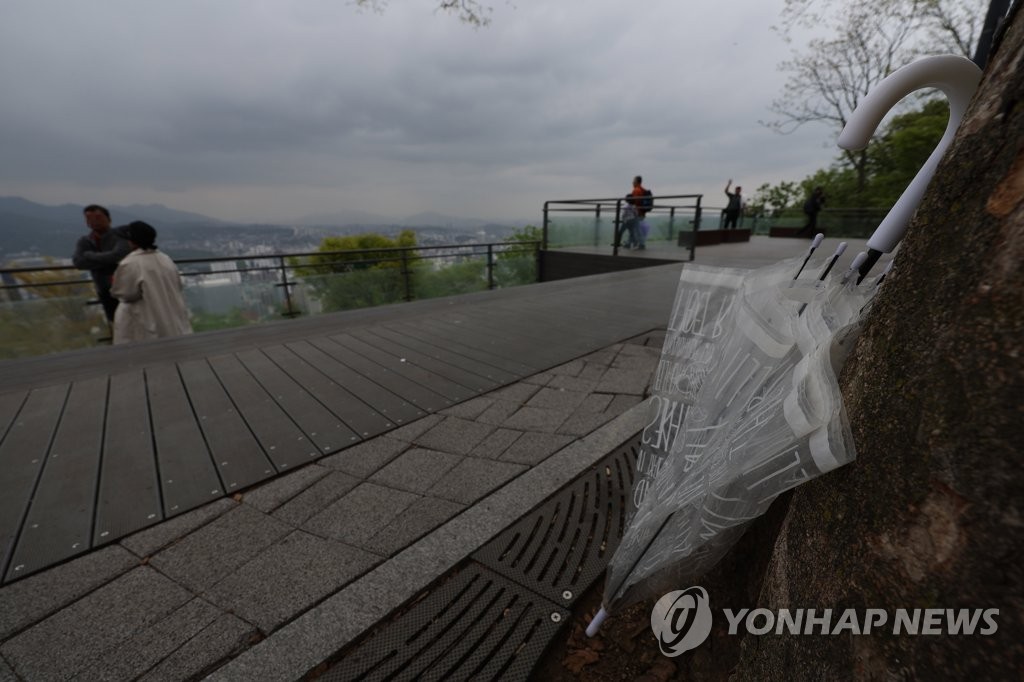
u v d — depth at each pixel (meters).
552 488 1.98
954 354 0.47
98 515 1.82
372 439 2.42
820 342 0.74
